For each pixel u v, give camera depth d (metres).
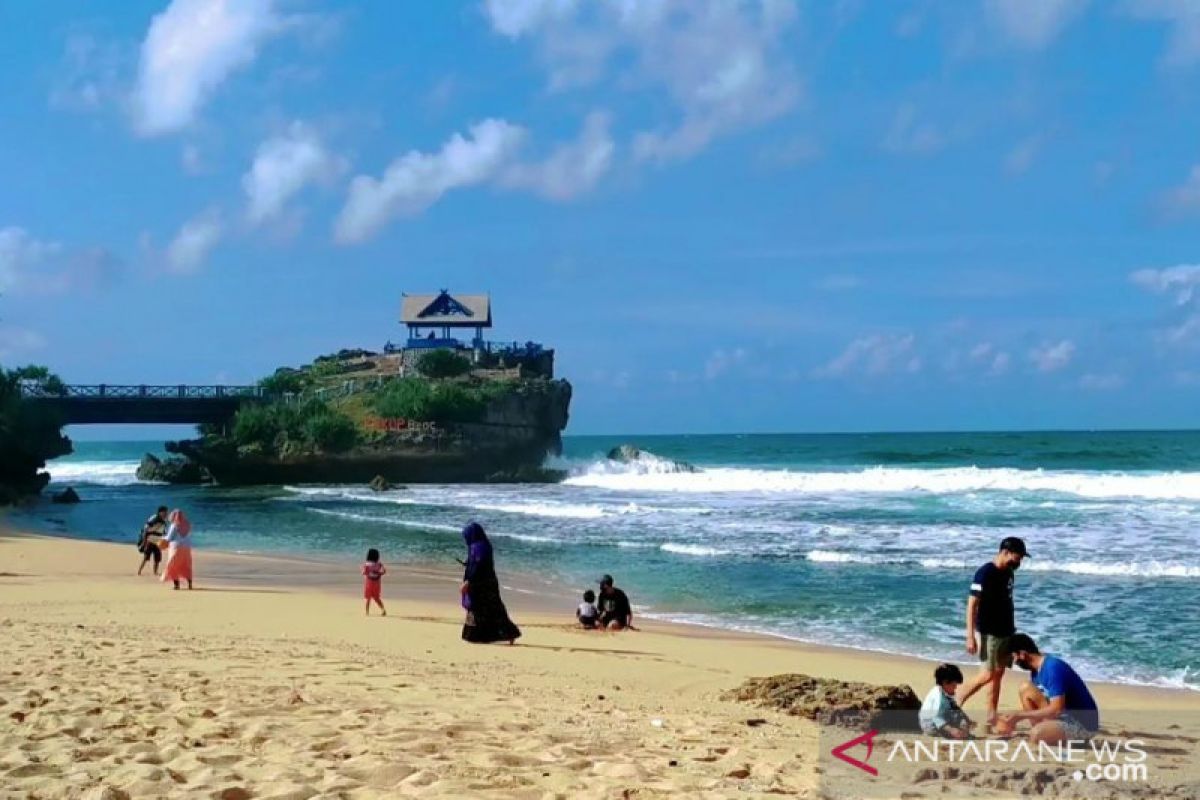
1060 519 33.12
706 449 128.88
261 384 85.56
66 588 19.80
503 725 8.01
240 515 45.19
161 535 23.34
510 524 37.47
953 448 100.44
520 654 13.66
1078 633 16.61
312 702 8.62
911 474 51.56
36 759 6.23
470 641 14.54
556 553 28.61
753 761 7.18
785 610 19.39
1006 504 38.84
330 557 29.14
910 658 14.91
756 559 26.28
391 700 9.06
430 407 73.12
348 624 15.98
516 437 75.88
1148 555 24.66
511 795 5.76
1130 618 17.69
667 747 7.59
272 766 6.24
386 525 39.09
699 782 6.32
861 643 16.31
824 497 44.91
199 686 9.10
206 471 73.31
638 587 22.52
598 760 6.81
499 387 77.12
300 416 72.75
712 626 17.92
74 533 37.41
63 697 8.28
